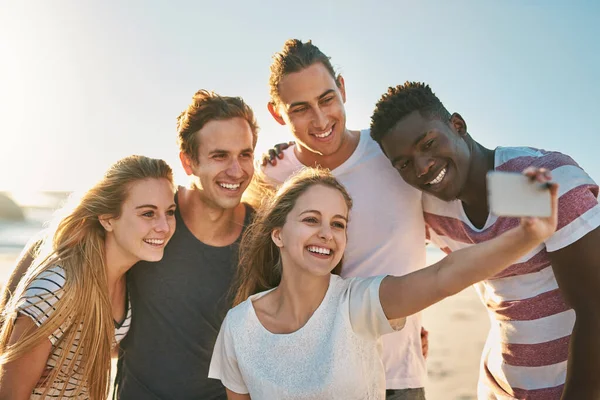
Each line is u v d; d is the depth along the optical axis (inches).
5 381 39.7
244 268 45.7
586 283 36.4
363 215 49.2
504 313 42.8
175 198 48.6
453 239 46.2
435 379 86.7
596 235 36.0
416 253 48.5
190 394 47.4
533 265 39.9
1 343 41.0
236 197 46.9
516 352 42.1
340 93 51.0
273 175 53.1
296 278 39.6
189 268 47.1
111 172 44.8
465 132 42.2
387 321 36.7
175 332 47.1
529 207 26.3
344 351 37.0
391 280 36.9
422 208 48.6
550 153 39.2
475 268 32.0
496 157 41.0
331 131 48.8
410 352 47.3
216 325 47.4
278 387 37.6
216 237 47.8
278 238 41.2
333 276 40.2
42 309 40.5
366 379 37.4
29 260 47.7
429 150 41.4
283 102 49.4
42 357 40.8
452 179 41.7
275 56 49.9
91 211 43.9
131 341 47.8
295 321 39.4
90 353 42.8
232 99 47.5
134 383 47.9
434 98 42.4
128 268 46.1
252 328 40.0
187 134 46.8
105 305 43.8
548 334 40.5
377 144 49.7
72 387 42.4
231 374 40.8
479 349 100.7
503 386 43.9
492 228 41.3
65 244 43.4
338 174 50.1
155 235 44.4
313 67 47.9
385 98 44.1
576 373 36.5
